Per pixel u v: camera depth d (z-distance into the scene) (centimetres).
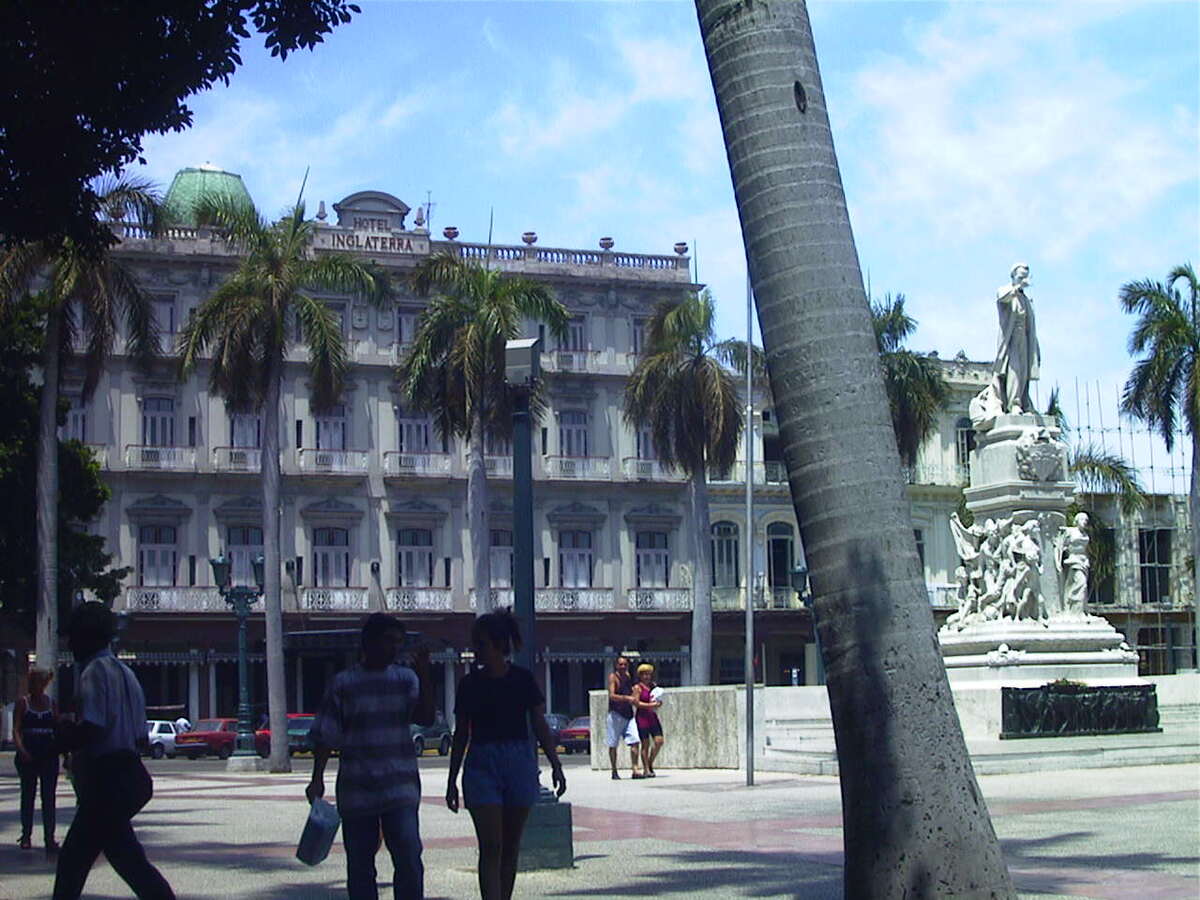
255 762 4012
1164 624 7269
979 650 3064
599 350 7181
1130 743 2728
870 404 860
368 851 1001
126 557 6450
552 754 1098
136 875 1003
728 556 7312
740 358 5491
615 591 7069
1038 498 3094
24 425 4747
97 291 4006
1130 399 4838
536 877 1363
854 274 873
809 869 1394
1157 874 1309
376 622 1017
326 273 4259
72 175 1419
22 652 6200
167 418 6569
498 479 6925
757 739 3041
